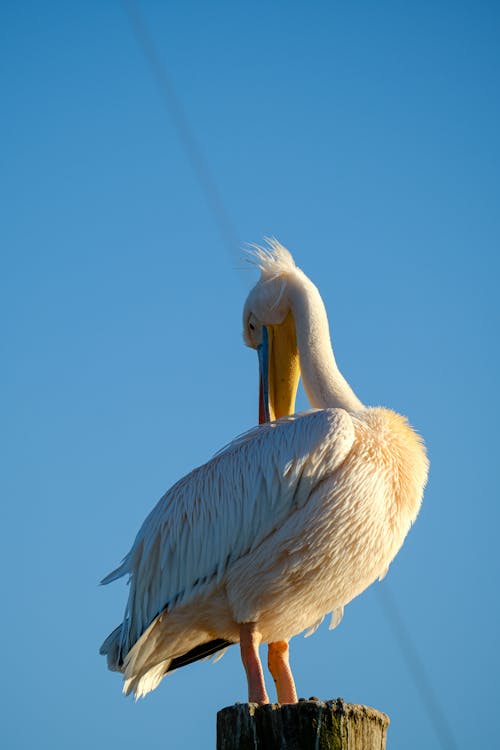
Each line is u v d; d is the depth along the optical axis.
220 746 7.91
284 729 7.68
